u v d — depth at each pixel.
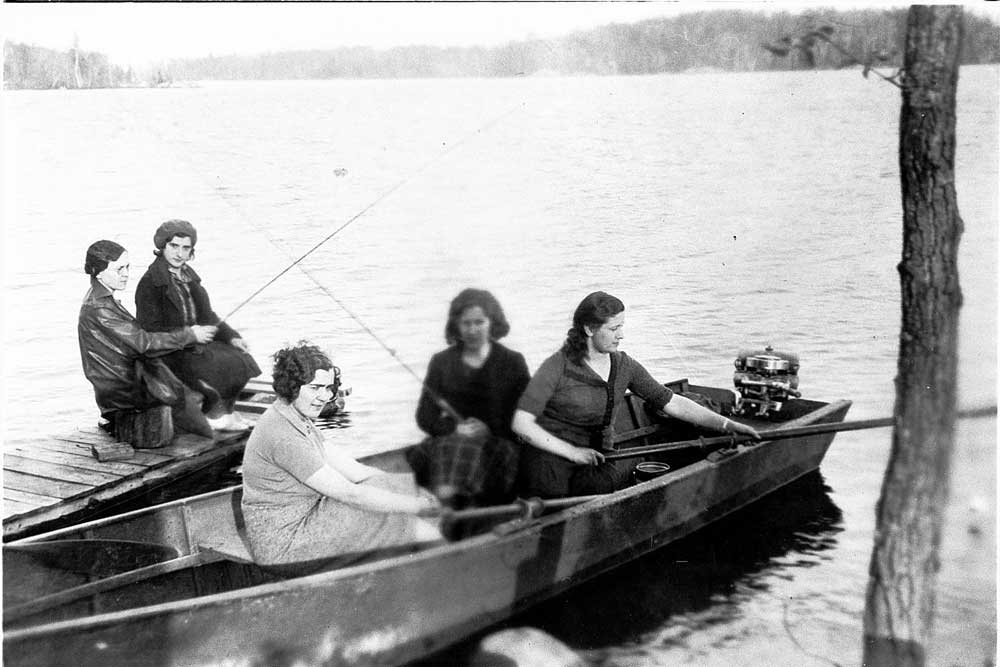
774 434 5.22
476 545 4.27
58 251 7.25
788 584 4.75
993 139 6.88
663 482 4.93
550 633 4.41
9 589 4.10
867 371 6.66
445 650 4.30
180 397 6.26
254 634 3.83
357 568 4.03
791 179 7.99
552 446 4.95
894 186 7.98
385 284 7.39
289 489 4.36
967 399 5.42
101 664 3.57
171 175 7.74
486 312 5.16
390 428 6.14
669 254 7.87
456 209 7.98
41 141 7.65
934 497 3.84
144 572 4.27
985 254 6.38
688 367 6.65
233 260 7.49
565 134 8.06
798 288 7.55
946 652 4.23
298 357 4.35
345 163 8.00
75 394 6.54
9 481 5.54
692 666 4.15
